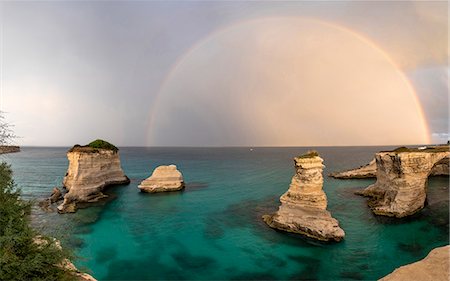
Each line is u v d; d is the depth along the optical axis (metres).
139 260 28.47
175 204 52.44
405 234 33.03
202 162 156.25
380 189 50.91
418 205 40.31
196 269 26.42
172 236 35.28
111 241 33.69
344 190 61.47
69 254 14.12
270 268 26.09
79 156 55.09
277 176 91.31
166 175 66.69
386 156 43.03
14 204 14.91
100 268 26.69
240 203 52.31
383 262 26.48
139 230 37.75
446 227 34.69
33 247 13.31
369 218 39.44
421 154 40.38
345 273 24.69
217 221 41.12
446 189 54.47
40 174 93.44
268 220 37.94
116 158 72.81
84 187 54.62
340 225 36.66
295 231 33.09
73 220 41.69
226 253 29.73
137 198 57.47
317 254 28.27
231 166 129.88
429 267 14.57
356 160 160.75
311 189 32.66
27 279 12.01
